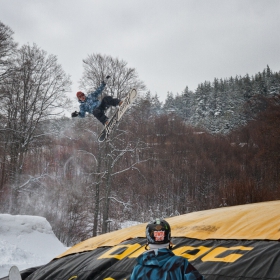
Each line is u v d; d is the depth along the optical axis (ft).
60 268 24.43
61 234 92.38
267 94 353.72
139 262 10.82
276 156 137.18
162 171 158.81
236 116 303.07
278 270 14.88
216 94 369.30
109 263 21.56
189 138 198.80
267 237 17.94
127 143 95.20
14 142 97.96
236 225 20.58
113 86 92.02
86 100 34.09
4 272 39.96
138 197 134.10
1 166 104.94
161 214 127.85
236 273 15.83
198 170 171.32
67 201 96.32
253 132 210.79
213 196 150.00
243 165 186.80
